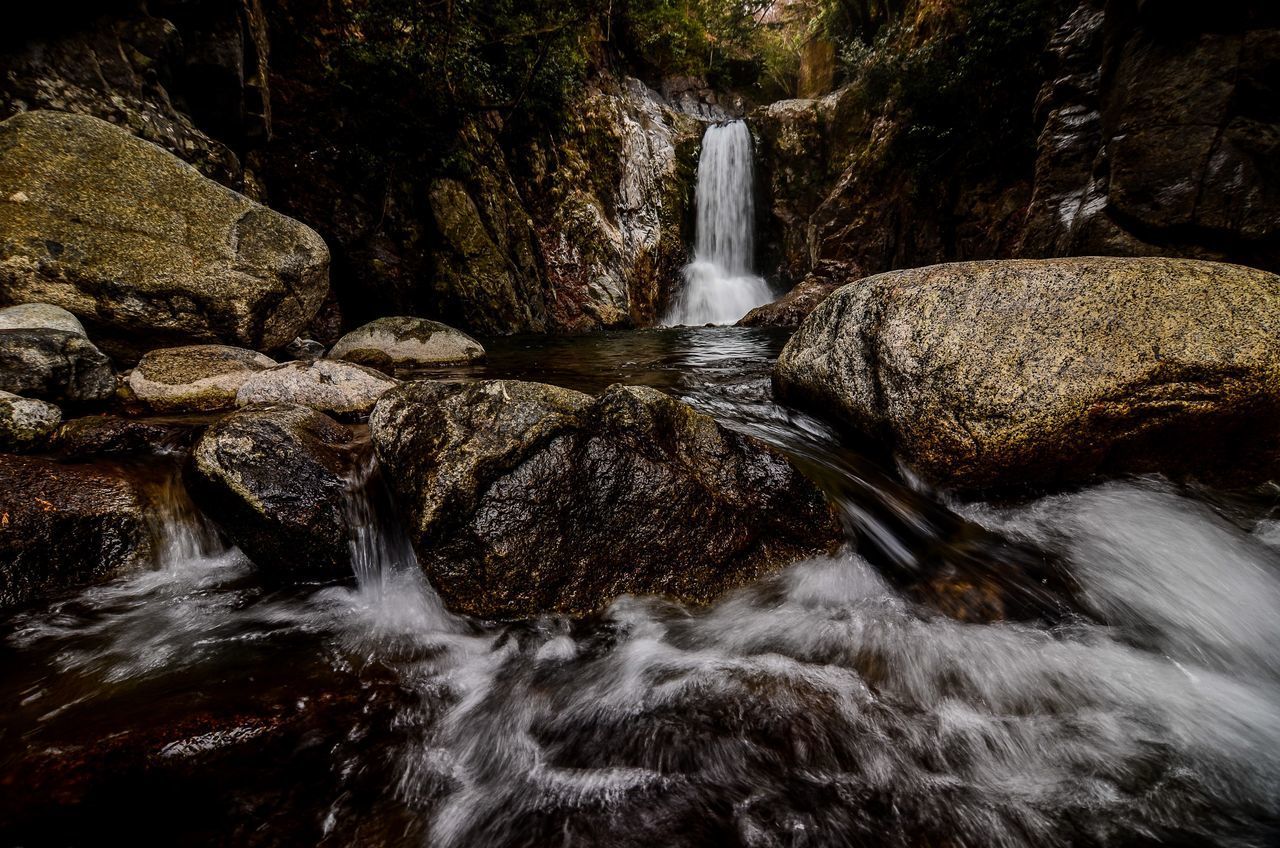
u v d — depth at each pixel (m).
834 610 2.66
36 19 5.67
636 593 2.63
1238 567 2.87
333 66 10.46
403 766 1.85
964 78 12.02
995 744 1.97
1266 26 6.41
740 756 1.92
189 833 1.56
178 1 7.02
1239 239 6.66
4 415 2.98
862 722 2.05
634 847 1.61
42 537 2.54
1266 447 3.16
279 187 9.79
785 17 22.70
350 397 4.12
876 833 1.67
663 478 2.72
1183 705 2.14
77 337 3.71
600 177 16.64
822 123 18.45
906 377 3.31
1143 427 3.06
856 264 15.55
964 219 12.66
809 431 4.29
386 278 11.00
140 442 3.28
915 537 3.11
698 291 18.27
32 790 1.58
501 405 2.69
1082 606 2.64
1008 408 3.04
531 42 12.88
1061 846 1.63
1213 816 1.71
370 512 2.93
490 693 2.20
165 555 2.84
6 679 2.07
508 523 2.51
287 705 1.97
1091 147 8.64
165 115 6.83
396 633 2.50
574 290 14.94
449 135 12.02
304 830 1.61
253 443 2.75
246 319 5.05
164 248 4.71
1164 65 7.17
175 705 1.93
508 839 1.63
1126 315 3.06
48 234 4.25
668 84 21.66
